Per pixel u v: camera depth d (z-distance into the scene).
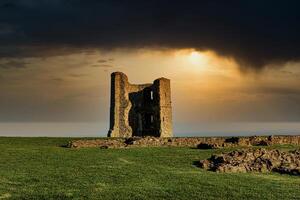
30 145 57.34
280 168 36.72
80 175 33.44
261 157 39.72
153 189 28.58
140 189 28.53
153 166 38.66
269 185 30.41
